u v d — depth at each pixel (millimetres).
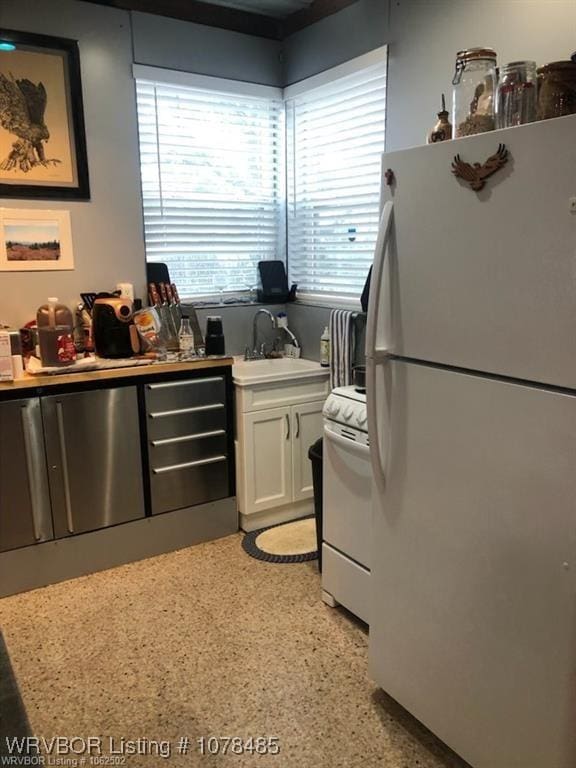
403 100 2736
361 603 2312
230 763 1774
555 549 1380
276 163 3734
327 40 3174
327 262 3480
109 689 2059
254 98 3525
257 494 3135
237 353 3633
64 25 2869
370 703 2008
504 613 1526
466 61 1661
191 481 2979
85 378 2596
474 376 1512
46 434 2557
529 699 1497
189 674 2129
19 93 2816
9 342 2432
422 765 1771
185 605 2529
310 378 3203
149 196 3324
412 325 1667
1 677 1398
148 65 3123
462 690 1683
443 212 1529
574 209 1241
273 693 2045
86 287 3127
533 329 1356
